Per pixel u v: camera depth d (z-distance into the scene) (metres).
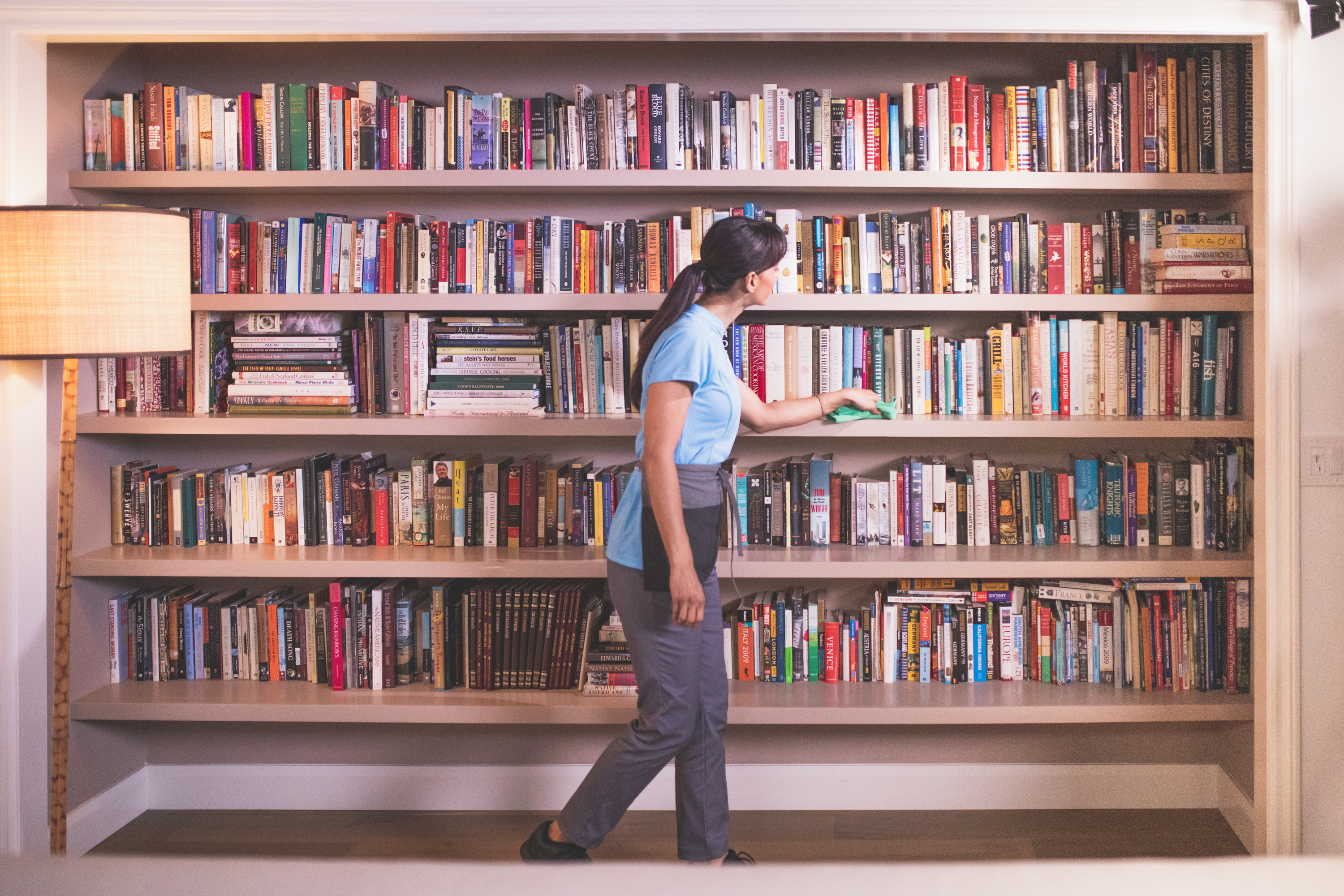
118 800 2.50
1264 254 2.11
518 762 2.62
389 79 2.57
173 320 1.98
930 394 2.45
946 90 2.34
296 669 2.50
